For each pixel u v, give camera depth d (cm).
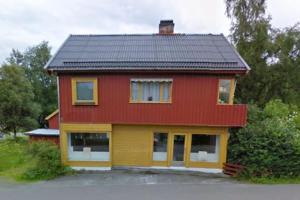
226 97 1570
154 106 1584
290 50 2823
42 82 5575
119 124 1634
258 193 1223
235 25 2797
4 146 2608
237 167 1515
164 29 2039
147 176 1520
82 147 1667
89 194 1220
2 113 3397
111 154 1650
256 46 2669
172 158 1656
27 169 1609
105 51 1730
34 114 3669
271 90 2772
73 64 1541
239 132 1583
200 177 1509
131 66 1516
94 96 1591
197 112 1569
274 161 1449
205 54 1662
